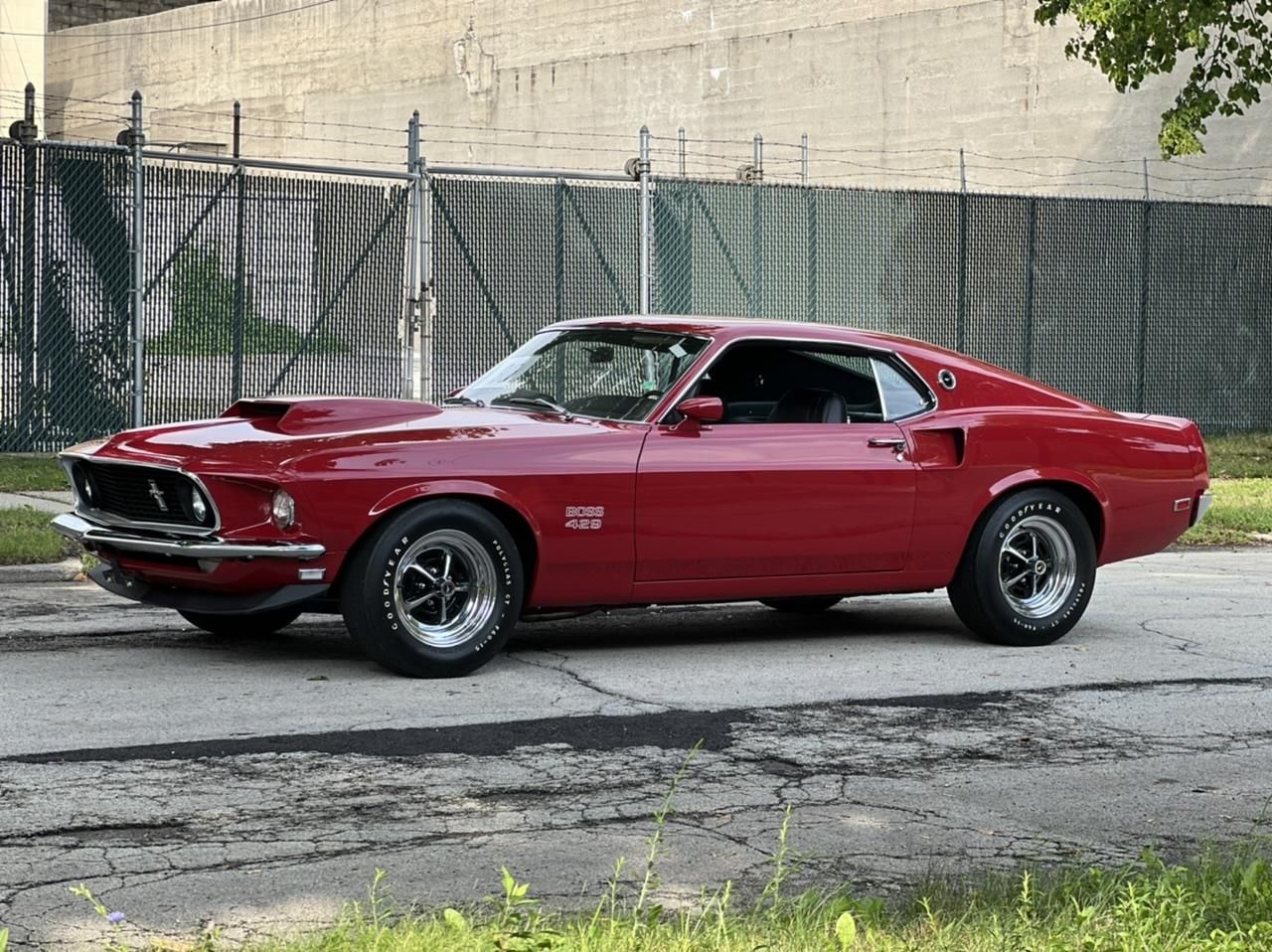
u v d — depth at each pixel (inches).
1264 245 871.1
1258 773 252.7
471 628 301.7
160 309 644.7
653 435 313.9
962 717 285.1
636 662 325.1
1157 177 994.7
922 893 184.4
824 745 262.4
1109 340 836.0
